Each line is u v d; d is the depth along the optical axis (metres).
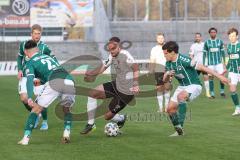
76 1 68.75
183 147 18.61
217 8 84.62
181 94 20.62
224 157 16.98
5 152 18.08
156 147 18.69
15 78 54.31
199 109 29.89
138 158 16.98
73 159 16.91
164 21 77.62
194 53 40.44
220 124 24.25
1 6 67.19
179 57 20.50
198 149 18.25
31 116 19.42
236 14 81.00
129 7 81.94
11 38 67.19
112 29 76.94
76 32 75.81
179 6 81.06
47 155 17.55
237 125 23.92
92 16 69.38
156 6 86.75
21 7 67.50
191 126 23.58
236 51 29.09
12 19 67.25
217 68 36.84
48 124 24.44
